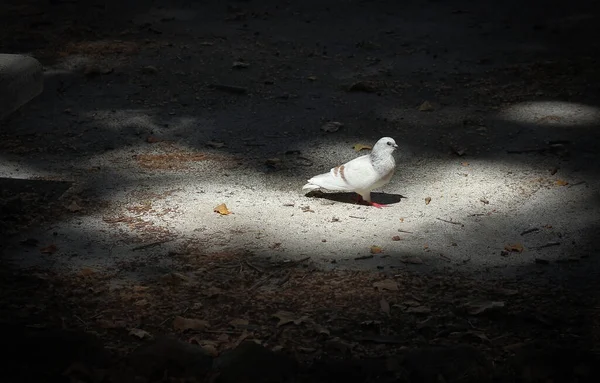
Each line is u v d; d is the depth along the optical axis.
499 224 9.95
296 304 8.13
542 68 15.62
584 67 15.61
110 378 6.50
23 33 17.28
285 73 15.41
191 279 8.59
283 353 7.20
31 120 13.09
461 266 8.97
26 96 8.88
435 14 19.16
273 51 16.58
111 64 15.62
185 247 9.31
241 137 12.67
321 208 10.38
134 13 18.98
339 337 7.52
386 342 7.44
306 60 16.12
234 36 17.47
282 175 11.36
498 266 8.97
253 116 13.48
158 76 15.12
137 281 8.55
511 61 16.09
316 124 13.21
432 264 8.99
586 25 18.11
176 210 10.23
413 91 14.66
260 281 8.59
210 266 8.88
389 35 17.67
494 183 11.11
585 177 11.23
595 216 10.09
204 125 13.09
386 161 10.05
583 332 7.64
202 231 9.70
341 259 9.07
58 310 7.89
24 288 8.26
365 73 15.48
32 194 10.55
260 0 20.19
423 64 15.98
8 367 6.52
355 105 14.00
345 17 18.92
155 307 8.04
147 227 9.78
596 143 12.37
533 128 12.98
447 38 17.48
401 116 13.56
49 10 19.06
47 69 15.33
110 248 9.26
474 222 10.00
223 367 6.68
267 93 14.46
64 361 6.66
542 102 14.09
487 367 6.73
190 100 14.10
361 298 8.25
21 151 11.91
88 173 11.29
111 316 7.85
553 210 10.28
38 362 6.64
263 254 9.16
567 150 12.09
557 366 6.71
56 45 16.62
